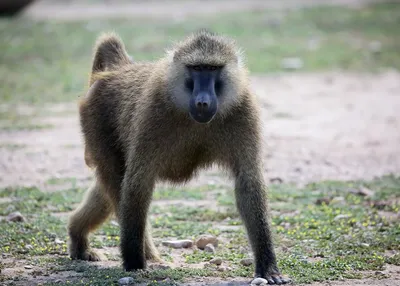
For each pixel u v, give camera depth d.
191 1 49.59
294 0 48.50
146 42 33.47
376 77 28.33
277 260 10.81
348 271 10.41
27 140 19.36
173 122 10.12
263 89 26.31
